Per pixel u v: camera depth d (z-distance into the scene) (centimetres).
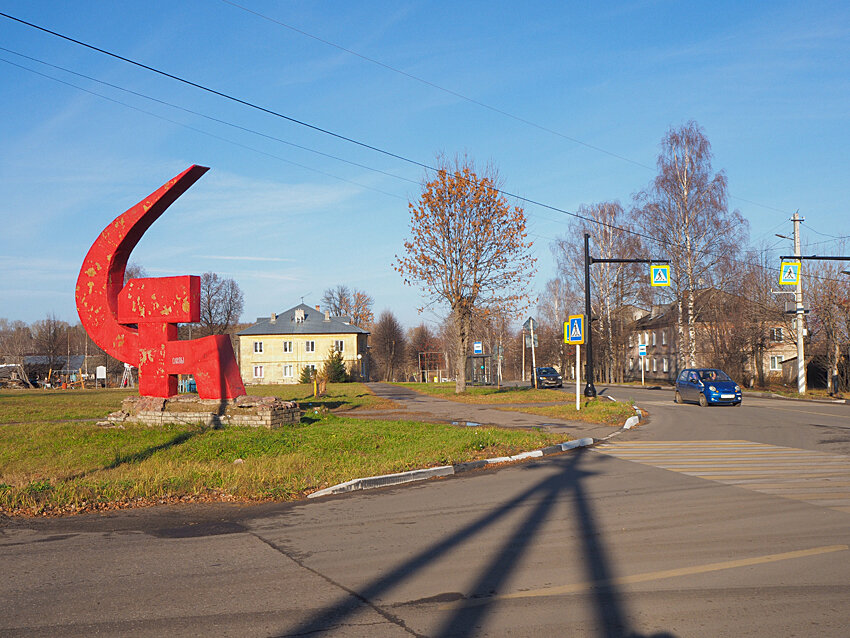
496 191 3575
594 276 5756
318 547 705
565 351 7275
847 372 3734
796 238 3484
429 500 960
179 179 1666
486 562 643
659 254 4534
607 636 463
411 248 3600
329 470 1178
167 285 1783
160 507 922
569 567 624
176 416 1770
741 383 4484
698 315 4525
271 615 506
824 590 554
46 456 1369
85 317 1848
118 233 1773
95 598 545
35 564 645
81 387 6512
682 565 625
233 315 8838
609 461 1327
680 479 1094
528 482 1101
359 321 10512
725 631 470
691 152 4366
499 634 468
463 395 3534
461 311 3650
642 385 5509
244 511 897
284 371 7706
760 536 725
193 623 490
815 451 1415
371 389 4750
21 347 8425
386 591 561
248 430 1677
